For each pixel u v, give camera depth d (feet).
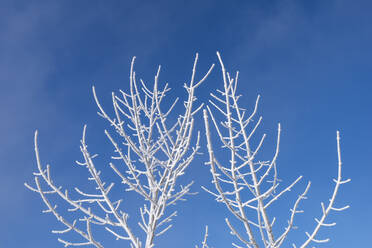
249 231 11.85
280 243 12.10
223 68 14.67
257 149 13.25
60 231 13.37
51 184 13.53
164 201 13.97
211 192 13.03
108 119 16.12
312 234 11.33
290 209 12.50
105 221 13.99
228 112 13.88
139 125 15.94
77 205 13.76
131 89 16.12
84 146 14.65
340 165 10.66
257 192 12.80
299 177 12.56
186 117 14.96
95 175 14.30
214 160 10.91
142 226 14.76
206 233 14.38
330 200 10.87
